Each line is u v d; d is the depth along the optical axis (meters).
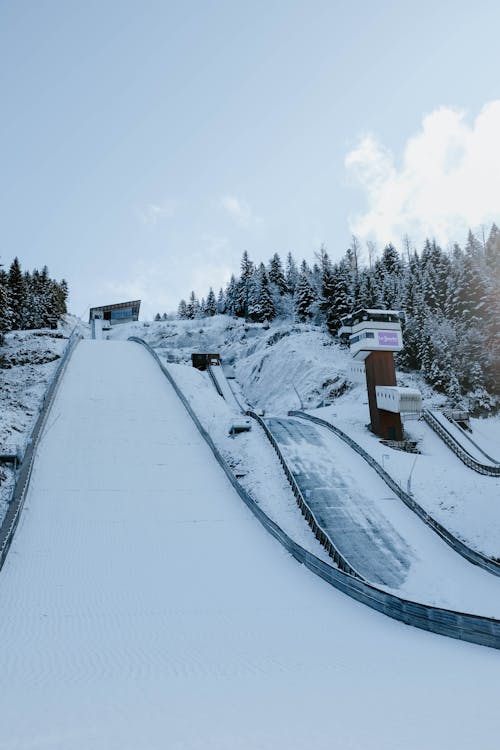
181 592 21.66
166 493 33.16
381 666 12.75
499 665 12.98
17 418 44.84
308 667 12.63
